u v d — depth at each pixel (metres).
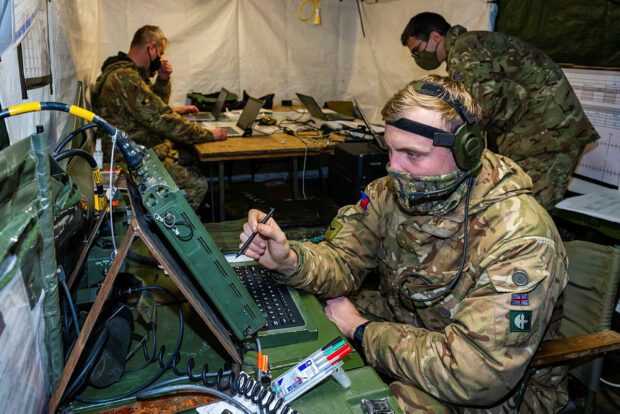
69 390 0.72
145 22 3.90
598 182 2.45
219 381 0.79
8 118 0.90
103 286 0.69
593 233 2.09
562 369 1.24
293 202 1.86
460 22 3.21
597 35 2.32
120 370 0.80
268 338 0.90
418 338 0.98
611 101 2.30
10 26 0.93
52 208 0.66
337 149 2.49
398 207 1.19
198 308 0.76
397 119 0.92
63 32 1.86
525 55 2.10
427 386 0.92
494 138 2.76
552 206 2.20
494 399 0.90
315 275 1.11
